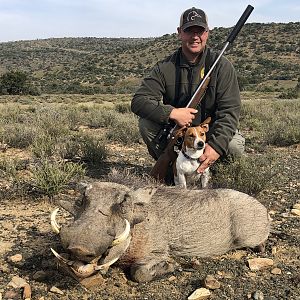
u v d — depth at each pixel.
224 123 6.34
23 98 46.44
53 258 4.38
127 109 21.50
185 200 4.55
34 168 6.99
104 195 3.63
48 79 104.81
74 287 3.90
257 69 99.31
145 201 3.94
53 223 3.62
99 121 15.42
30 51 185.38
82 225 3.33
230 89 6.46
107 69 115.06
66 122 15.06
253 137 12.41
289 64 103.25
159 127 7.03
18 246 4.67
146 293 3.86
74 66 126.38
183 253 4.50
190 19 6.29
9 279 4.02
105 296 3.79
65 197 6.20
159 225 4.31
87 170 8.12
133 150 10.41
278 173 7.42
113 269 4.20
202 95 6.47
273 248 4.75
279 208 6.14
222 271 4.30
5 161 8.05
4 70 135.75
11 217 5.50
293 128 11.77
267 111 19.20
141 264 4.09
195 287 3.98
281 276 4.21
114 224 3.55
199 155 6.22
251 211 4.67
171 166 6.66
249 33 131.00
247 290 3.95
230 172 6.66
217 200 4.60
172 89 6.71
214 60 6.50
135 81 97.00
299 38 122.62
